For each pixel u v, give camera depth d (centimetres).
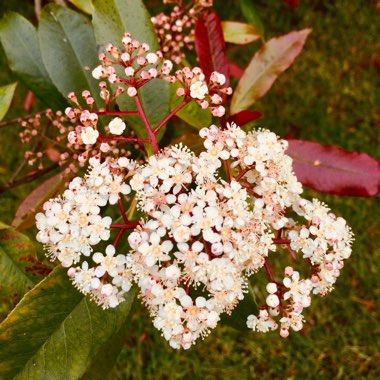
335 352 27
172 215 12
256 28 22
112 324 14
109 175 12
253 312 15
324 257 13
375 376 26
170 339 12
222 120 16
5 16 18
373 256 28
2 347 13
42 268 16
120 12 15
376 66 31
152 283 12
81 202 12
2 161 30
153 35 15
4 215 29
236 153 13
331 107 32
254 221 12
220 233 12
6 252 15
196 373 26
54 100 18
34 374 13
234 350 27
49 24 17
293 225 14
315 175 17
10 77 32
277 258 28
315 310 27
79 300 14
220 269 12
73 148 18
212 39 17
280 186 13
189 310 12
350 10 34
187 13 20
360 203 29
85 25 17
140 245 12
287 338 27
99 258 12
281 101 32
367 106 32
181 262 12
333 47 33
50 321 14
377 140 31
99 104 17
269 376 26
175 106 16
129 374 27
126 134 18
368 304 28
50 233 12
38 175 22
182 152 13
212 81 13
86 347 14
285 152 18
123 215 13
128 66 13
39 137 24
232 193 12
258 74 18
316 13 34
